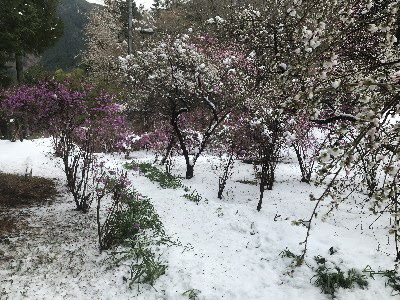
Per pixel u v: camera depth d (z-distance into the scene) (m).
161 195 9.12
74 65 32.97
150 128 16.03
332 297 4.81
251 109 8.73
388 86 2.53
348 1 2.97
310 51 3.10
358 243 6.00
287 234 6.47
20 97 8.51
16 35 13.80
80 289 5.02
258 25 8.23
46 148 12.65
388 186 2.90
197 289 5.08
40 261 5.61
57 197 8.52
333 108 5.55
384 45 3.04
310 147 10.09
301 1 3.37
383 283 4.90
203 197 9.22
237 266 5.75
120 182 7.28
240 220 7.34
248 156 9.73
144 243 6.17
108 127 11.77
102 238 6.36
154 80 11.04
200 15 19.95
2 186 8.77
